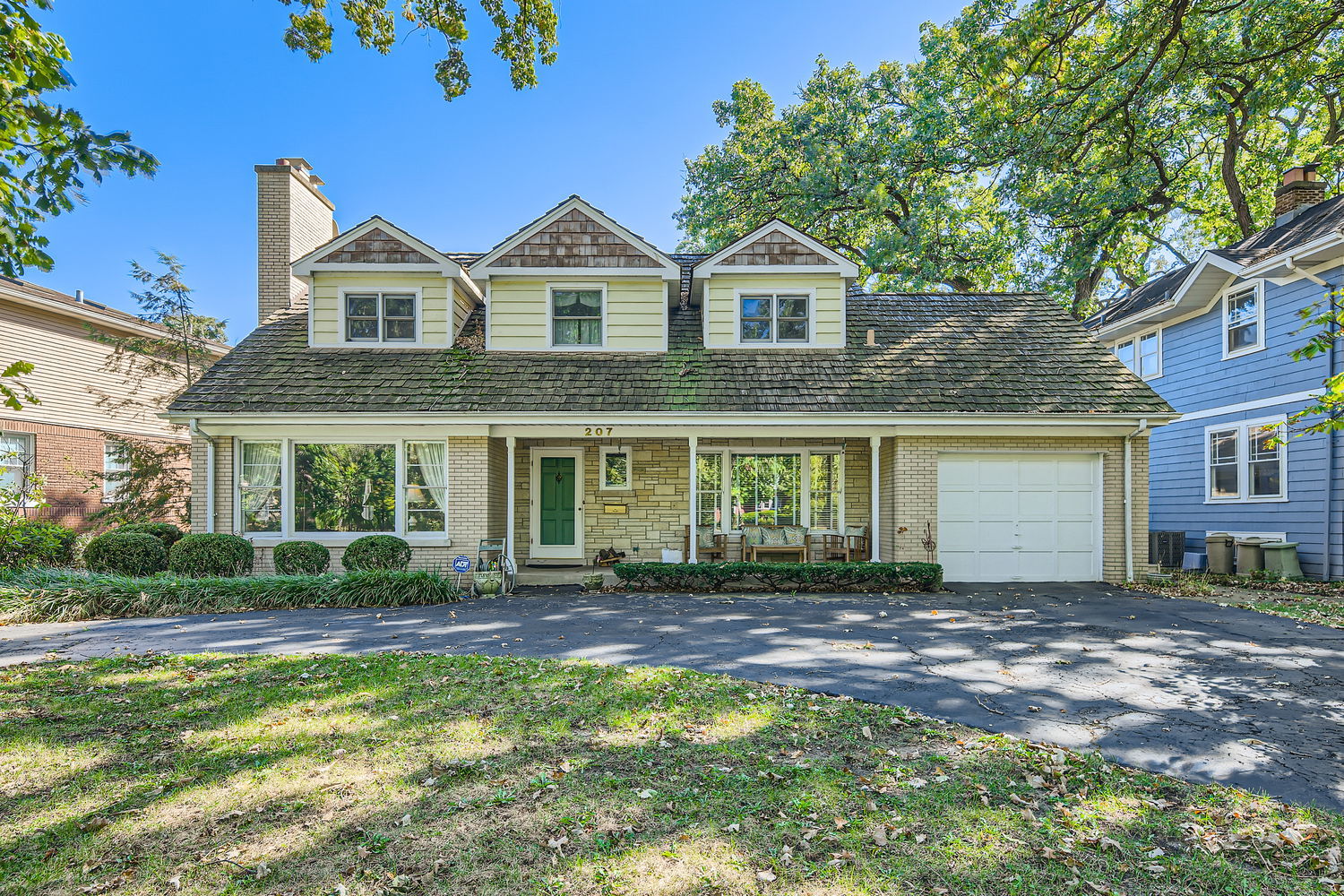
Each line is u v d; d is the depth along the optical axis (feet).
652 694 19.93
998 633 28.35
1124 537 43.06
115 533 39.17
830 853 11.57
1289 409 48.26
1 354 54.44
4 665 23.20
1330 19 46.09
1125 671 22.72
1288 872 11.17
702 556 47.37
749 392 43.50
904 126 83.76
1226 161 71.51
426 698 19.43
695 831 12.26
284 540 42.39
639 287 47.80
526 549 48.70
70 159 14.70
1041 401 42.47
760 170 85.35
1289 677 22.03
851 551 45.34
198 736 16.60
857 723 17.65
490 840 11.94
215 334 62.75
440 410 41.34
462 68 27.17
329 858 11.41
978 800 13.44
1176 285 62.18
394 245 46.98
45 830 12.26
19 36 13.55
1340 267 44.14
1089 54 54.34
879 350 47.57
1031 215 79.10
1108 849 11.76
